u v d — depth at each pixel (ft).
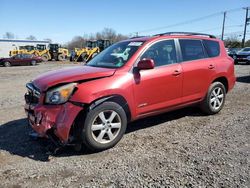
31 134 17.17
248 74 51.03
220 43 23.18
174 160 14.42
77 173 13.32
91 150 15.70
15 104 28.37
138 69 17.15
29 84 17.04
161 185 12.09
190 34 21.08
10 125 20.77
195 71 20.15
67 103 14.82
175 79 18.86
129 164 14.10
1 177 13.03
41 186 12.25
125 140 17.34
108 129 15.89
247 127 19.35
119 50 18.80
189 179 12.53
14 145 16.80
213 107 22.15
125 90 16.34
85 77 15.53
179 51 19.74
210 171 13.20
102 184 12.30
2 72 77.15
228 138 17.35
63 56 157.79
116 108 15.99
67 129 14.64
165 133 18.47
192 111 23.36
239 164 13.87
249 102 26.89
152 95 17.79
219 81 22.65
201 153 15.21
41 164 14.29
